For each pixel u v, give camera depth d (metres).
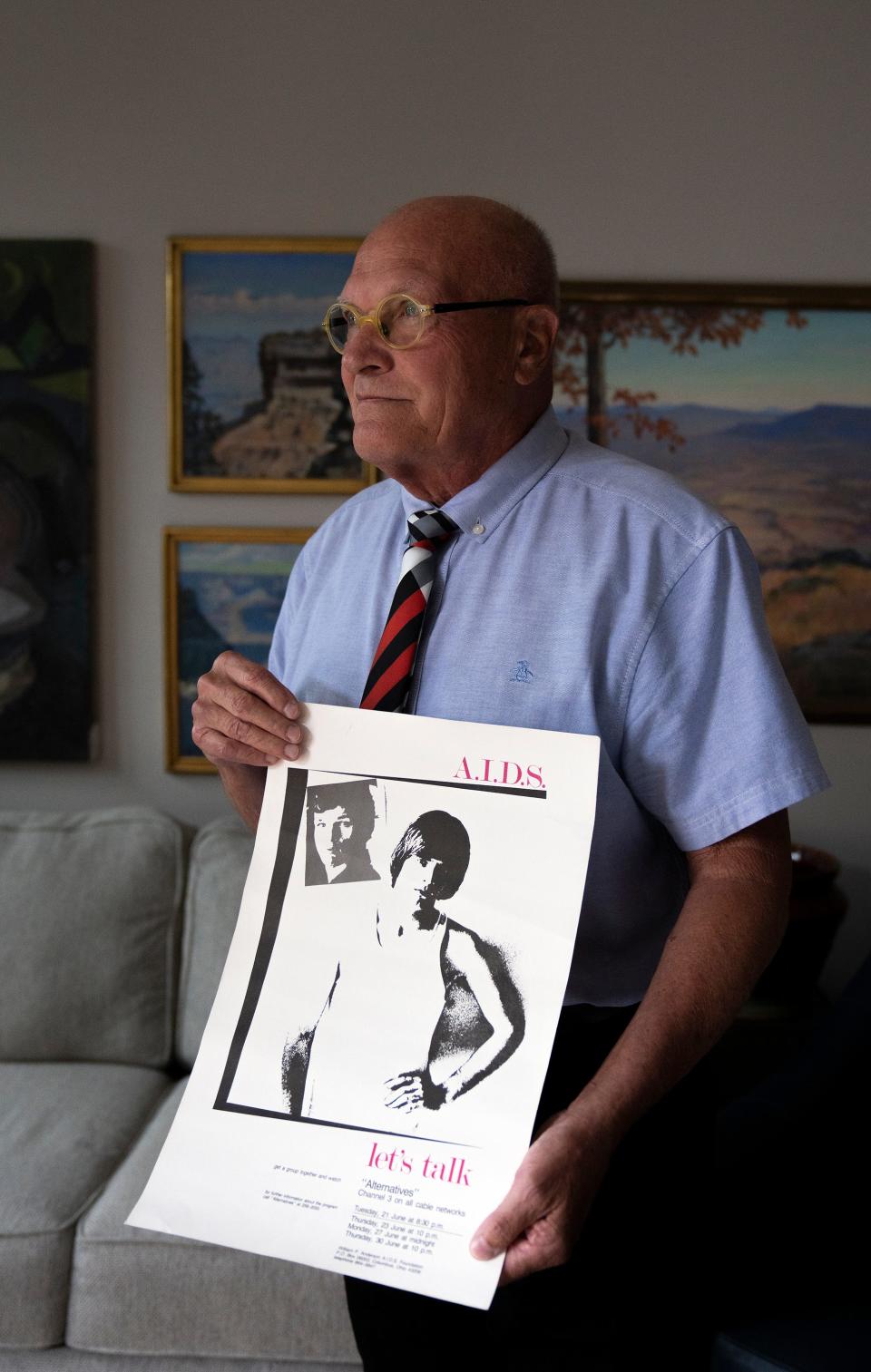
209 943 2.08
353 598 1.02
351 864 0.81
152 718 2.40
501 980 0.77
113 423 2.35
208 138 2.30
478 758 0.81
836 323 2.29
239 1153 0.75
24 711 2.36
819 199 2.28
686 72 2.27
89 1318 1.55
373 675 0.91
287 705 0.84
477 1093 0.75
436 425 0.88
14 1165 1.67
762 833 0.86
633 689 0.86
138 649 2.39
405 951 0.79
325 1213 0.73
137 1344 1.56
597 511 0.90
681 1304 0.96
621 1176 0.91
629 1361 0.92
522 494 0.93
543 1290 0.92
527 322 0.92
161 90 2.29
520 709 0.87
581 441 1.00
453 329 0.87
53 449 2.32
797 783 0.82
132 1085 1.96
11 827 2.18
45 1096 1.89
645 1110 0.74
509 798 0.80
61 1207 1.59
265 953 0.81
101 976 2.05
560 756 0.80
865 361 2.29
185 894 2.13
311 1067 0.77
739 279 2.30
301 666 1.03
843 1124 1.43
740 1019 2.01
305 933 0.80
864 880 2.35
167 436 2.34
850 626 2.33
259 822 0.83
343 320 0.94
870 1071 1.44
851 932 2.35
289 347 2.31
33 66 2.30
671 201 2.29
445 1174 0.73
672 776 0.85
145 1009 2.06
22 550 2.33
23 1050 2.04
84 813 2.22
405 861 0.80
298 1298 1.55
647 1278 0.93
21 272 2.30
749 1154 1.41
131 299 2.33
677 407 2.31
